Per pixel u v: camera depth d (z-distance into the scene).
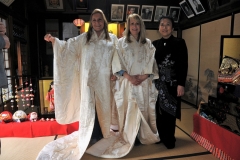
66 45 2.04
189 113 3.58
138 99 2.11
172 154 2.09
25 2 4.29
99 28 2.02
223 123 2.05
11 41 3.40
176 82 2.20
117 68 2.04
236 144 1.83
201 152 2.14
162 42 2.22
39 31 4.82
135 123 2.17
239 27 2.79
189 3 3.83
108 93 2.13
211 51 3.49
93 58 2.03
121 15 4.46
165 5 4.45
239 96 1.86
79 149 2.01
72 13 4.52
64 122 2.22
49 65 4.93
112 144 2.20
